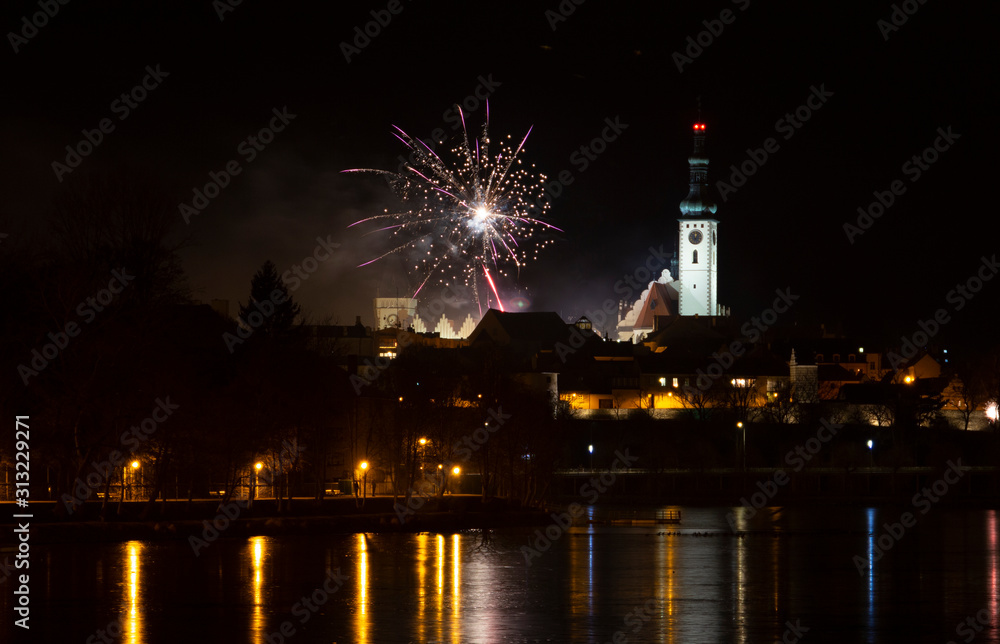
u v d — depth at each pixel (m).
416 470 164.62
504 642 84.94
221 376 145.62
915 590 110.50
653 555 133.12
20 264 125.00
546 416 176.75
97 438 121.69
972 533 165.00
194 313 151.25
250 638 84.38
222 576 106.19
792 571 122.19
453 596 101.69
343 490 161.38
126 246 130.38
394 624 89.81
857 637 88.62
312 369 151.75
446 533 144.62
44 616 89.06
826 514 194.88
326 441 153.88
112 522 122.94
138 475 141.38
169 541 123.06
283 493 151.50
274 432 137.38
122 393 122.88
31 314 122.31
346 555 121.81
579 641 85.56
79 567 107.31
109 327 121.88
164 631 85.69
